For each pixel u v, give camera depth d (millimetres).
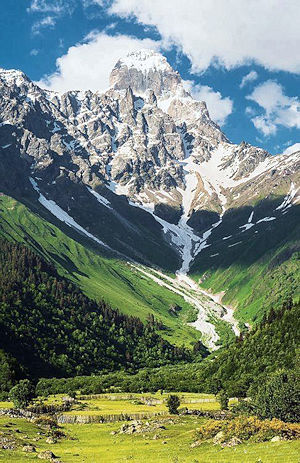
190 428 93312
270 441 60062
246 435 64812
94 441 89500
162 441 79062
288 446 55688
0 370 197625
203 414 116250
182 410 120938
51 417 118125
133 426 99750
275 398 73750
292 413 72250
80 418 117750
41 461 64125
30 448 73812
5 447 74125
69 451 77375
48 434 94750
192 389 195625
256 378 160375
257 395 80938
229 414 102688
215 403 149875
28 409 132250
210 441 68000
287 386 73938
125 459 66438
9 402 159625
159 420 105062
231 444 63062
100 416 118062
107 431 100688
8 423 100812
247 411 88750
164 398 167875
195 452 64125
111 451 75688
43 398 169250
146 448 74750
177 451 67125
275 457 52531
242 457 55406
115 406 147750
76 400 164250
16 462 62500
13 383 189375
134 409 137625
